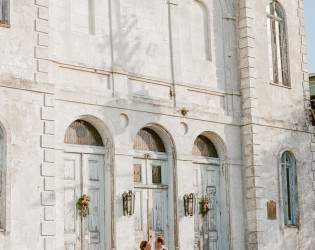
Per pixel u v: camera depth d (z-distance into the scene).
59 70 17.36
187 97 20.30
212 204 20.84
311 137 23.66
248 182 21.23
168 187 19.66
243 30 22.00
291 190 22.75
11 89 15.93
